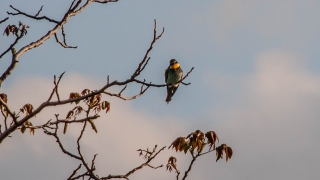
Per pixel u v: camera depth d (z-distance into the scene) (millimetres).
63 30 12594
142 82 11727
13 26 12664
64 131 13320
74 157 12328
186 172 12992
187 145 13281
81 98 11570
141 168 12992
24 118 11273
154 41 11453
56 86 11398
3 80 11266
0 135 11195
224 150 13688
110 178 12703
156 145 13273
